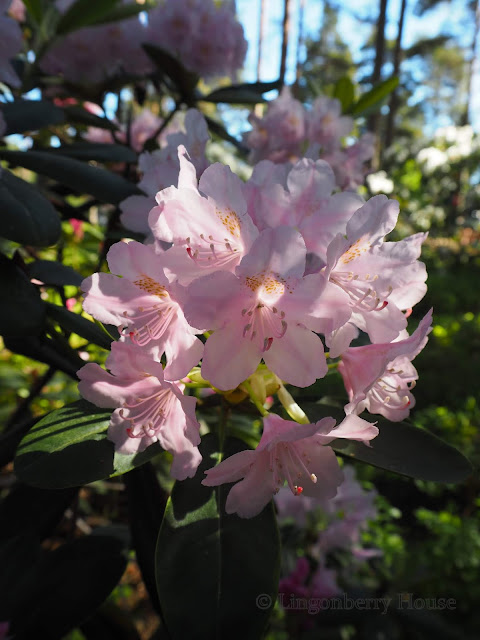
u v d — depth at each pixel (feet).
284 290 0.59
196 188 0.64
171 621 0.57
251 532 0.64
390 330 0.67
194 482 0.69
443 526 2.45
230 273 0.57
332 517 1.59
